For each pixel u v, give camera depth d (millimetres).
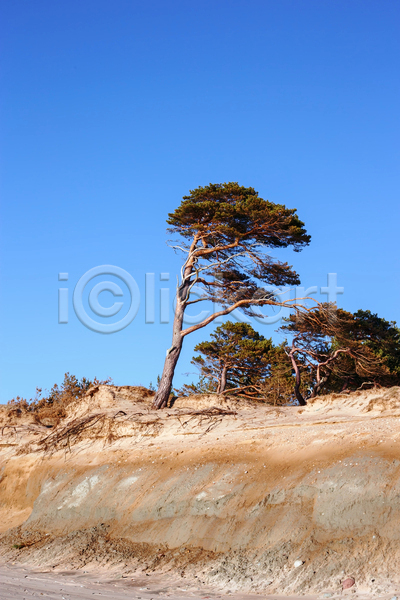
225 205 30109
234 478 18078
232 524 16391
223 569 14914
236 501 17109
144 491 20203
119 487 21172
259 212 29797
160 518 18672
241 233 31016
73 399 39656
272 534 15258
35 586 15273
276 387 37938
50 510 22578
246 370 46688
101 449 24844
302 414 24781
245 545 15570
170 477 19922
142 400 31250
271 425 22672
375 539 13250
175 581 15180
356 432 17609
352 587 12336
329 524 14320
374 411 22250
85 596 13664
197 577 15164
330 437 17828
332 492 14828
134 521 19297
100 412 27953
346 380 39688
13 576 17250
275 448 18766
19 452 27984
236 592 13680
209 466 19234
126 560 17453
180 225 32781
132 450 23438
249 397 42531
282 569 13945
